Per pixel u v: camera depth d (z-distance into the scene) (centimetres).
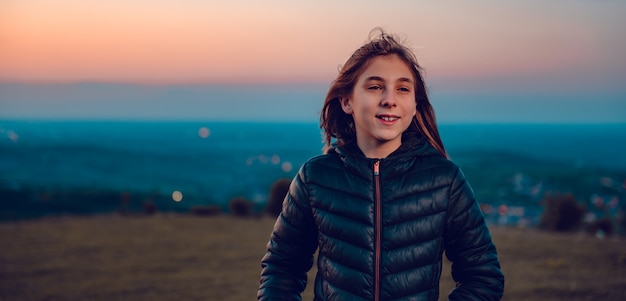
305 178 191
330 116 197
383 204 178
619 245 1118
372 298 177
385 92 175
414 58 181
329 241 184
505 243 1155
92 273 990
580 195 7956
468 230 183
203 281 915
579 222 1470
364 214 179
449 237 185
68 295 837
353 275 179
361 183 180
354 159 182
